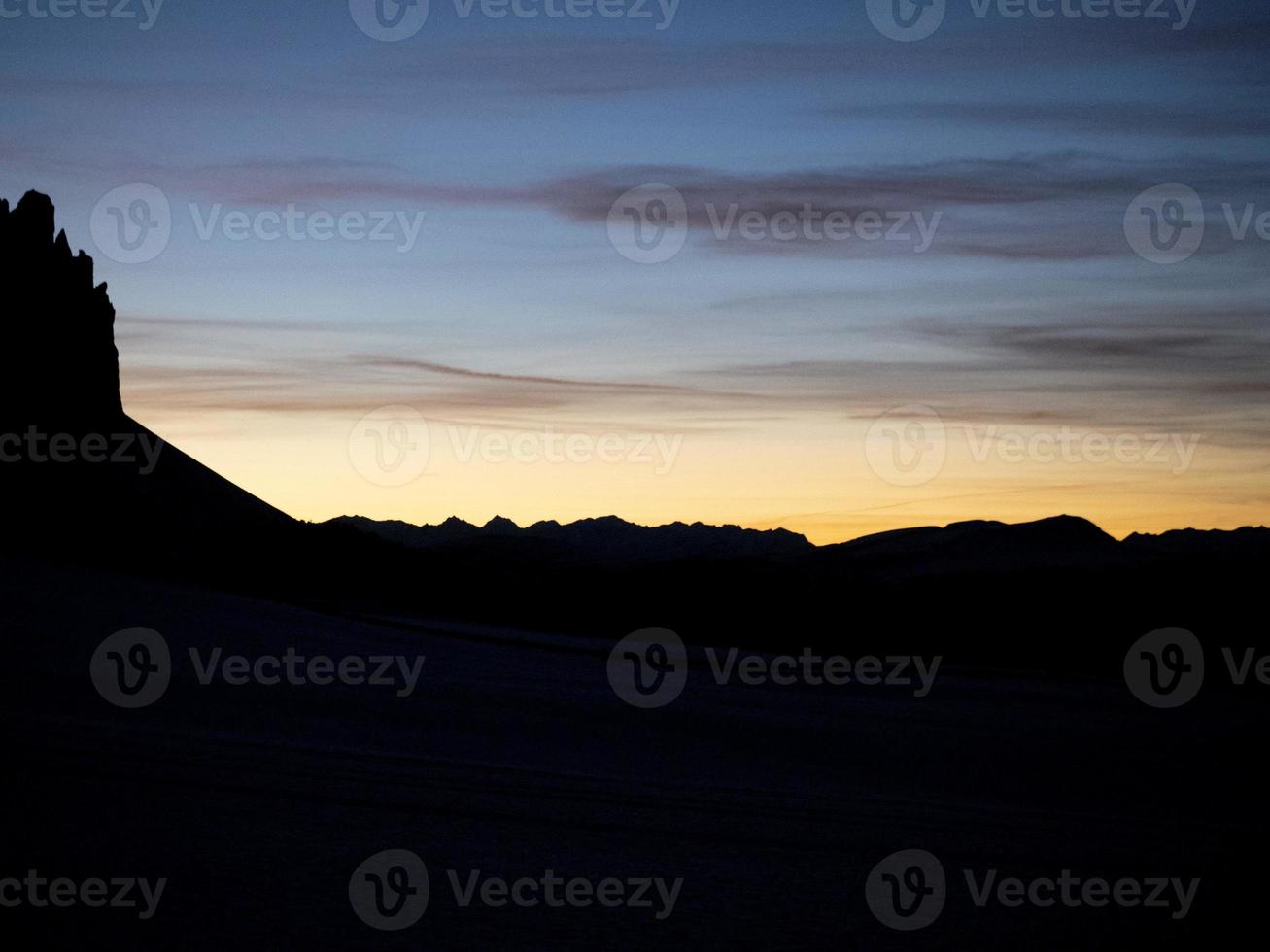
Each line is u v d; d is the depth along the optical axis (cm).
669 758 2428
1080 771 2609
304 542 8106
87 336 7956
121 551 6256
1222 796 2405
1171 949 1234
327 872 1303
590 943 1137
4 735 1897
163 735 2047
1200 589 9212
